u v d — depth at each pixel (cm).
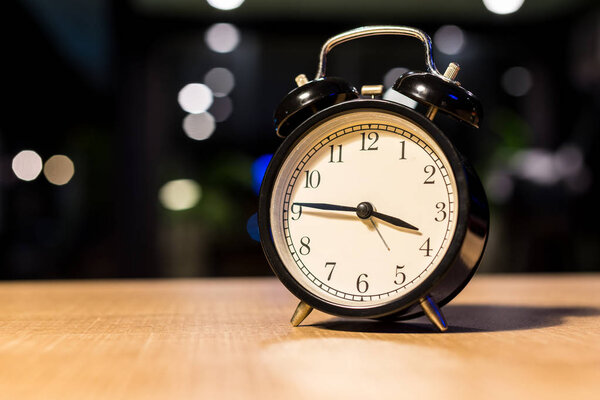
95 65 566
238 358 62
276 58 551
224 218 562
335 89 96
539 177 475
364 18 520
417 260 87
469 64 545
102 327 87
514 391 47
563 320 97
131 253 527
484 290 159
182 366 57
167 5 503
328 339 76
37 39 516
